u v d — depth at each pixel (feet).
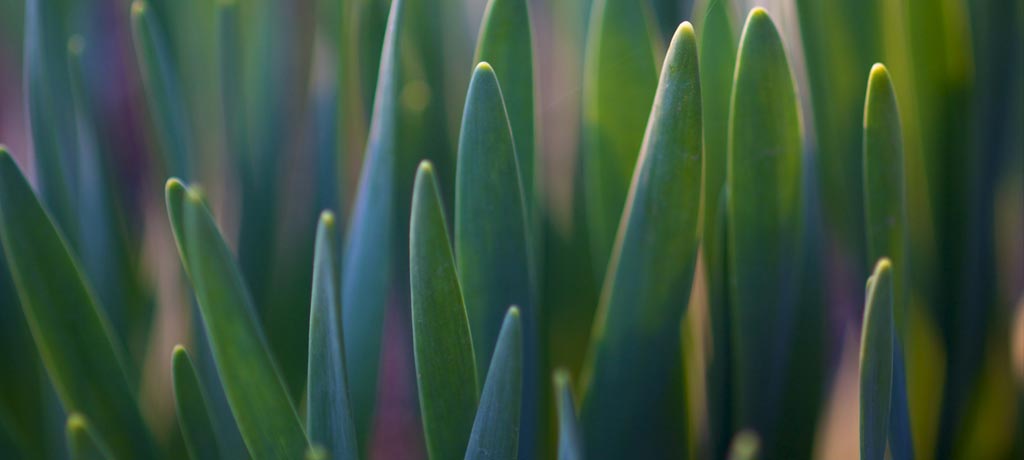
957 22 1.37
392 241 1.28
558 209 1.47
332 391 1.15
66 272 1.21
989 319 1.42
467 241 1.20
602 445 1.26
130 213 1.52
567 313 1.41
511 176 1.18
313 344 1.14
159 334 1.55
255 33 1.47
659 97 1.16
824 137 1.35
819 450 1.40
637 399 1.25
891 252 1.20
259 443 1.15
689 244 1.20
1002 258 1.50
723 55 1.26
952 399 1.41
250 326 1.14
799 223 1.23
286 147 1.50
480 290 1.21
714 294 1.28
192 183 1.46
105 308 1.42
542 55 1.65
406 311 1.41
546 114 1.52
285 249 1.48
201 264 1.12
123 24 1.63
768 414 1.29
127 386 1.24
